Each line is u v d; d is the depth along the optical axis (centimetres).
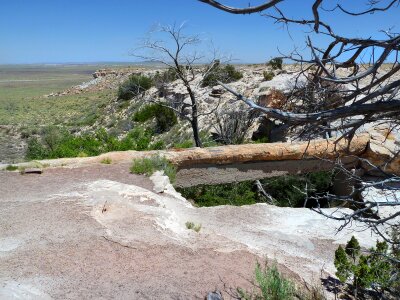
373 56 324
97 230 629
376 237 804
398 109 310
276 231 802
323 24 320
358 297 553
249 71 3762
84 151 1695
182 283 508
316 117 306
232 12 262
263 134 1691
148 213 727
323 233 816
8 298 424
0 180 998
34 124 5053
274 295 471
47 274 502
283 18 322
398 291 537
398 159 1199
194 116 1756
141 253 575
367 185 382
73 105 6894
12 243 585
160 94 3712
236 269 564
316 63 322
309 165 1309
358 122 331
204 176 1275
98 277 506
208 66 1809
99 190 824
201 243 648
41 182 987
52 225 645
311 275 608
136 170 1108
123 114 4316
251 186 1405
